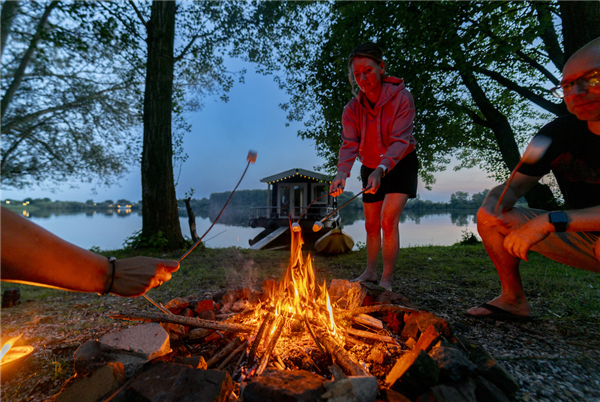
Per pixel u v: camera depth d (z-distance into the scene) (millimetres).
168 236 6434
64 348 1513
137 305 2357
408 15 6137
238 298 2045
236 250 6086
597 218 1235
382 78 2527
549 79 6977
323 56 7812
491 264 4172
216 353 1412
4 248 681
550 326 1783
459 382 1020
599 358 1375
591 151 1452
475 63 5754
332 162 8562
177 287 2922
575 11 4879
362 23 6840
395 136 2363
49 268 744
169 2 6859
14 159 5414
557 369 1285
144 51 7102
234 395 1029
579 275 3225
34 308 2297
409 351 1264
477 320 1900
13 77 4629
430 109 7078
